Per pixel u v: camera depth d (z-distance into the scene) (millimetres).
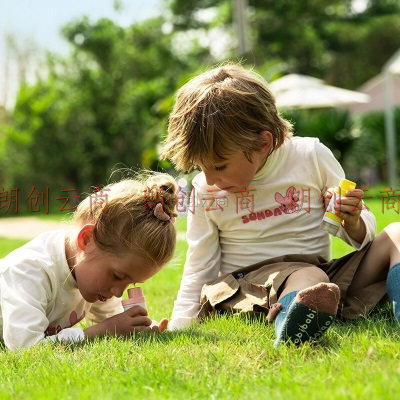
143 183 2898
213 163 2928
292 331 2244
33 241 2984
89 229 2797
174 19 30781
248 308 2834
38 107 23141
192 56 30016
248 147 2910
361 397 1581
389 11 37188
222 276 3170
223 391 1821
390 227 2926
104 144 24062
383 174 20828
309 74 34250
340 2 32406
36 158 23000
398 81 24391
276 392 1730
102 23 26938
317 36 32906
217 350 2254
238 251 3281
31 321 2680
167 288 4809
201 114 2900
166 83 25531
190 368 2053
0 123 29547
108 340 2580
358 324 2682
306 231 3197
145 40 28953
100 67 26734
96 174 24156
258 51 30438
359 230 2939
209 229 3320
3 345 2939
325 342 2307
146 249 2721
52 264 2848
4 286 2777
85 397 1782
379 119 18594
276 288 2705
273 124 3027
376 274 2924
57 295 2887
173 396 1796
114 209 2750
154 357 2180
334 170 3238
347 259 2996
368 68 36094
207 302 3119
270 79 15562
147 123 23984
